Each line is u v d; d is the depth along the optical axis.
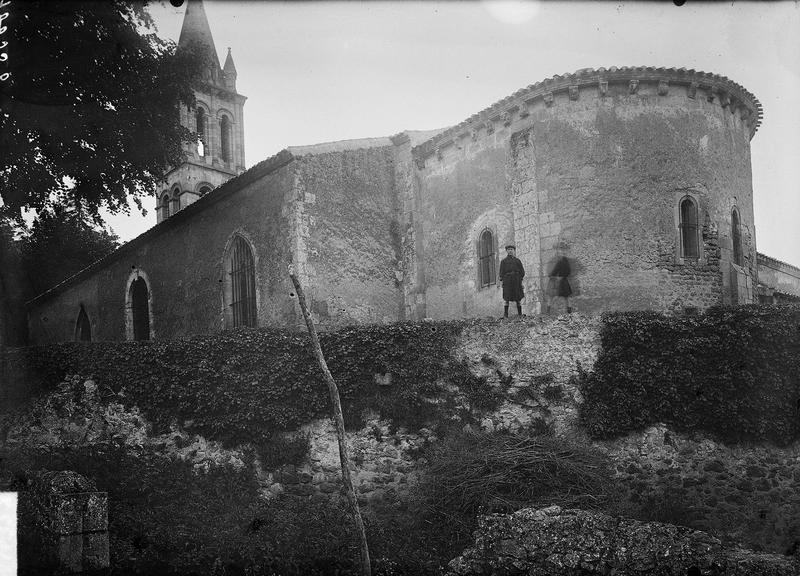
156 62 19.75
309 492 14.12
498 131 19.72
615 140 18.03
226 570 11.92
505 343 14.71
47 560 11.37
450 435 14.22
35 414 14.98
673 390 13.69
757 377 13.27
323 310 19.77
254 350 14.95
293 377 14.78
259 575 11.84
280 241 20.19
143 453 14.55
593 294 17.64
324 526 12.96
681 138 18.27
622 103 18.14
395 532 12.85
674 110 18.30
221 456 14.43
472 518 12.25
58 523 11.34
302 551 12.19
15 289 29.41
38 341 32.69
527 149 18.69
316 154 20.45
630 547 9.50
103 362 15.16
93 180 20.75
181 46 20.77
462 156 20.70
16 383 15.20
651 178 17.98
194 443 14.61
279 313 19.95
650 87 18.25
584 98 18.25
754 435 13.13
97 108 18.86
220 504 13.66
